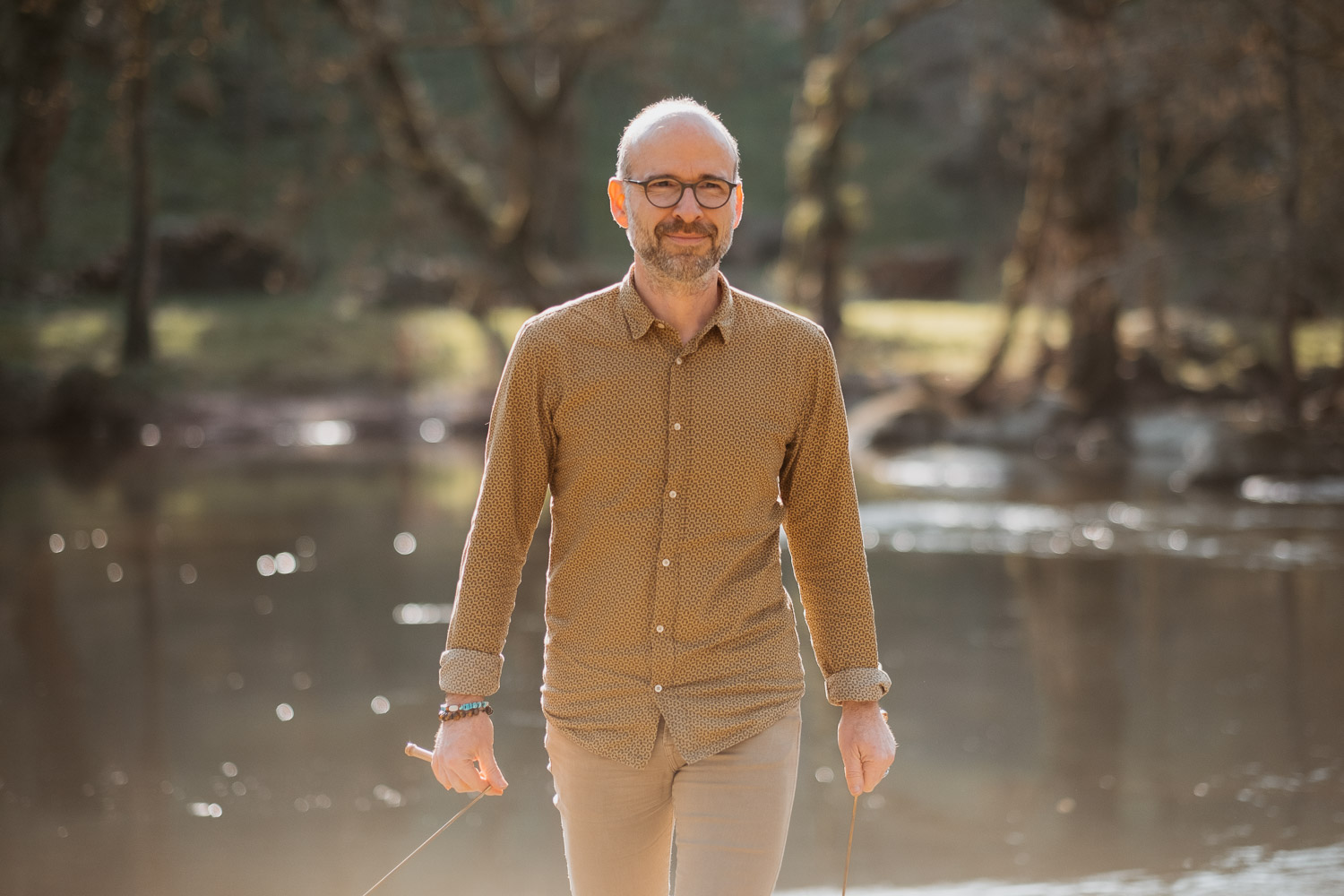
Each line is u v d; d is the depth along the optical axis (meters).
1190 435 25.91
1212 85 24.45
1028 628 10.46
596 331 3.33
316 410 30.17
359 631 10.46
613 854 3.43
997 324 38.72
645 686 3.33
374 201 40.69
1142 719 7.88
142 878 5.49
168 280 37.44
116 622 10.78
